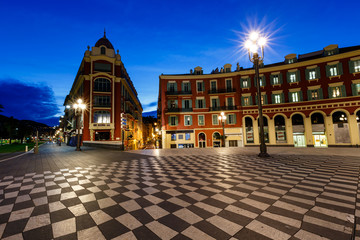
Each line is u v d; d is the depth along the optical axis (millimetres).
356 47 21984
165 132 26750
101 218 2842
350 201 3246
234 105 26062
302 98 22719
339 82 21000
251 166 7094
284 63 25312
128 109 33031
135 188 4445
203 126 26609
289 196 3607
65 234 2383
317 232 2273
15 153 15359
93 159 10312
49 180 5348
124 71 32469
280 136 23531
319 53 24375
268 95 24562
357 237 2119
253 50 9852
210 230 2414
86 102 26062
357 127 19781
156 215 2912
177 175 5809
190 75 27391
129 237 2291
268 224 2529
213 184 4633
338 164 7066
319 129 21625
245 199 3518
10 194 4066
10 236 2338
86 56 26625
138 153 13680
